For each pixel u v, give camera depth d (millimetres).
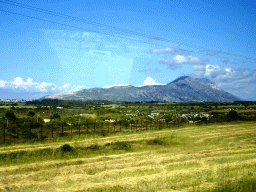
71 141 33781
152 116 84312
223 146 29641
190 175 15148
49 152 25000
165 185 12820
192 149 27953
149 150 27812
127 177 15312
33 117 57938
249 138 37031
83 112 88750
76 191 12609
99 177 15719
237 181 12281
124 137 38156
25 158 22578
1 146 29281
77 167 18984
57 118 59250
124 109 123688
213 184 12430
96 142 31844
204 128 50938
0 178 15852
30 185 14258
